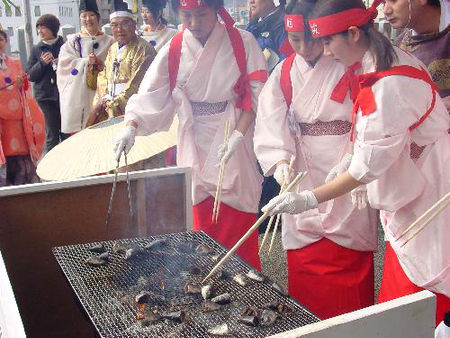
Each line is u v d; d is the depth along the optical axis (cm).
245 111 269
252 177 282
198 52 263
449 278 192
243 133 268
